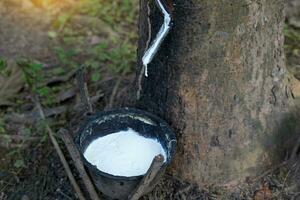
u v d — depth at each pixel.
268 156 1.09
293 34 1.44
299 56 1.34
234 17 0.95
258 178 1.09
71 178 1.06
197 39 0.96
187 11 0.94
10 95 1.32
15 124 1.26
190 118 1.03
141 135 1.04
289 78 1.11
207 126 1.03
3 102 1.30
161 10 0.95
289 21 1.50
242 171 1.07
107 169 0.97
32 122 1.25
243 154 1.06
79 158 0.97
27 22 1.54
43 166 1.15
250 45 0.98
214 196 1.07
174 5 0.95
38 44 1.47
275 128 1.08
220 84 1.00
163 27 0.96
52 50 1.45
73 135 1.18
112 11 1.56
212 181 1.07
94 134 1.02
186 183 1.08
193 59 0.98
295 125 1.10
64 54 1.39
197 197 1.07
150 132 1.03
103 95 1.27
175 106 1.03
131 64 1.36
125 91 1.25
